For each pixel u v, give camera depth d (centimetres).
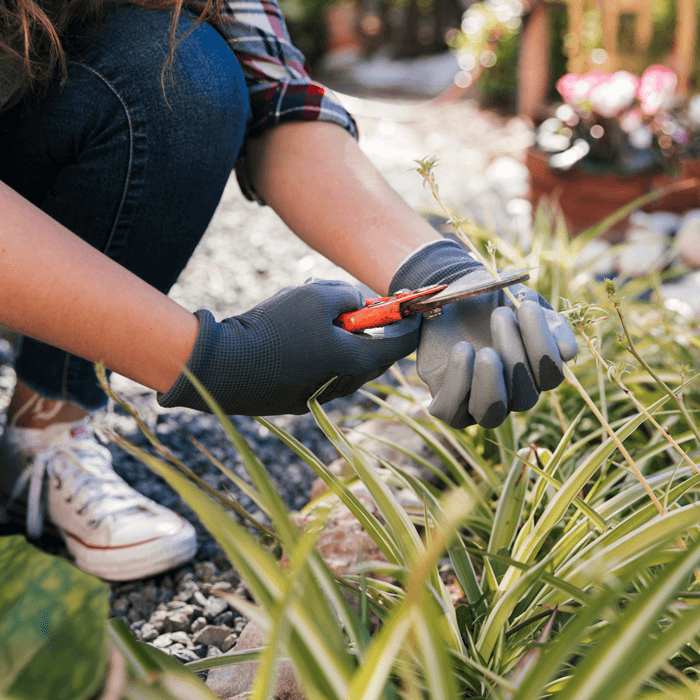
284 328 72
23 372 111
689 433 96
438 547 36
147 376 69
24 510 120
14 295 63
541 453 100
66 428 117
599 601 41
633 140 237
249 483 136
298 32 829
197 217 103
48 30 84
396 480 105
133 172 94
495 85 536
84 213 97
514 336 71
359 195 92
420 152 409
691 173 249
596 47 368
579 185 237
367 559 102
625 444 119
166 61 88
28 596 41
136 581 109
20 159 97
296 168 95
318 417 75
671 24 416
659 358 146
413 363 185
